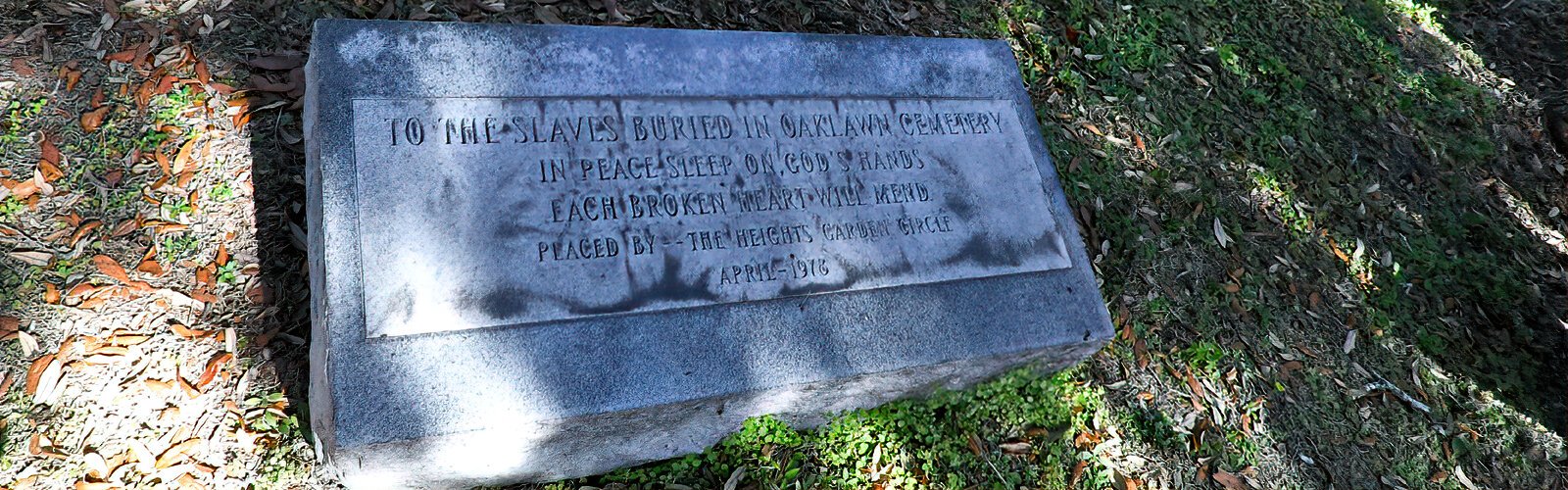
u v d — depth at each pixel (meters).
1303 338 4.25
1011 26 5.00
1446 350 4.43
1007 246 3.46
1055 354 3.49
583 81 3.17
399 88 2.94
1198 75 5.28
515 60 3.12
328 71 2.90
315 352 2.80
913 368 3.16
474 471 2.91
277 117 3.56
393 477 2.79
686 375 2.87
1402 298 4.61
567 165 2.99
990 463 3.47
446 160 2.87
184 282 3.17
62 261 3.09
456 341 2.68
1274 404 3.95
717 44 3.42
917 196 3.41
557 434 2.81
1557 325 4.72
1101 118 4.79
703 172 3.14
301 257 3.32
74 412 2.87
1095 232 4.25
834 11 4.72
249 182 3.40
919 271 3.27
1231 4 5.84
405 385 2.60
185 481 2.86
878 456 3.37
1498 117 5.95
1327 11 6.16
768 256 3.09
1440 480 3.92
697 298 2.96
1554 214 5.41
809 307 3.08
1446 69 6.21
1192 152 4.85
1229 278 4.35
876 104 3.54
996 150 3.66
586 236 2.90
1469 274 4.85
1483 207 5.30
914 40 3.77
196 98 3.50
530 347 2.75
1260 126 5.17
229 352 3.09
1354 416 4.02
